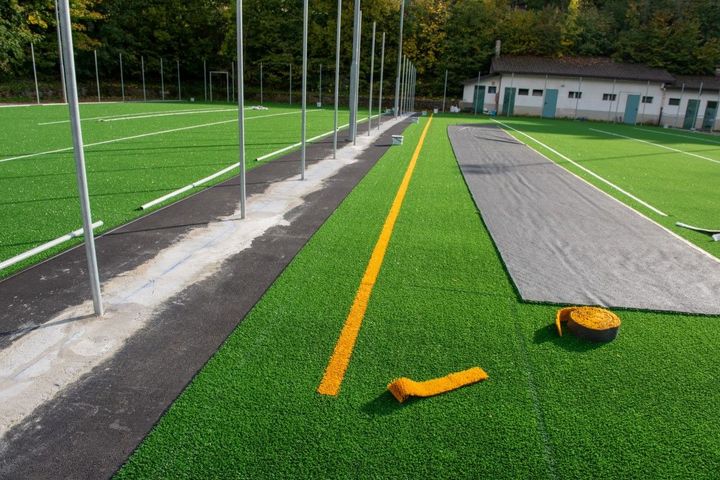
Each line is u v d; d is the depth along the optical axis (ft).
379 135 56.65
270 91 150.10
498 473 7.18
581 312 11.58
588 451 7.70
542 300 13.08
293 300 12.50
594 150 53.78
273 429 7.88
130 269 14.19
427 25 148.77
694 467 7.45
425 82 152.76
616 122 132.26
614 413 8.62
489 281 14.35
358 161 36.09
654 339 11.25
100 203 21.47
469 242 18.11
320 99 133.59
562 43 147.54
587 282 14.57
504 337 11.08
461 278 14.49
